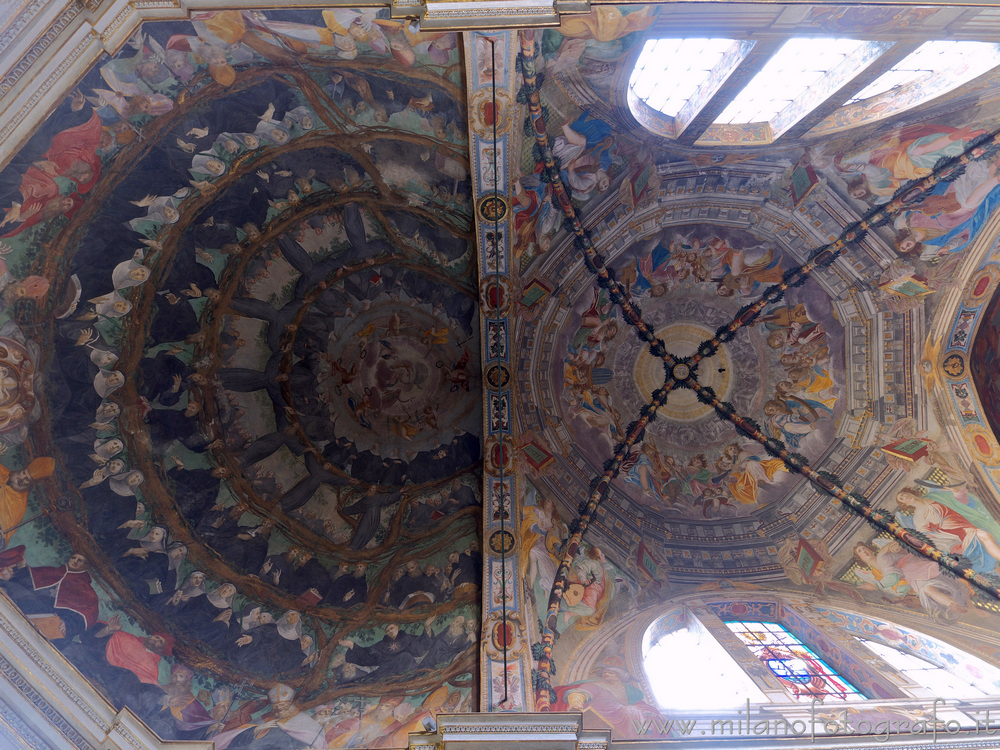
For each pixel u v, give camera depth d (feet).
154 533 29.66
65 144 23.32
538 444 36.01
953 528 33.22
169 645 27.99
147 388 30.22
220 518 31.48
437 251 33.14
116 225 26.89
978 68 25.75
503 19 21.26
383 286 34.42
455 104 26.32
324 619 31.09
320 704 28.14
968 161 29.89
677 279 36.96
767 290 36.96
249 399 33.37
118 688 26.16
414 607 31.81
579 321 36.58
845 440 36.91
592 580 33.06
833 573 35.04
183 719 26.58
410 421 36.45
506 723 25.41
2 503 26.05
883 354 35.78
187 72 23.68
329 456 35.09
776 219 34.55
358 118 27.25
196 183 27.55
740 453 38.68
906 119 28.91
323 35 22.99
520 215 31.19
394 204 31.30
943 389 34.37
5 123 21.38
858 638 31.50
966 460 33.60
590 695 26.96
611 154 30.35
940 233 32.37
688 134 30.32
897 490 35.14
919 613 32.01
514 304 34.60
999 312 32.63
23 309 25.94
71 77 21.74
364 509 34.78
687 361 38.60
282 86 25.49
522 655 29.09
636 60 26.55
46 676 25.12
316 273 32.99
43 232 25.23
